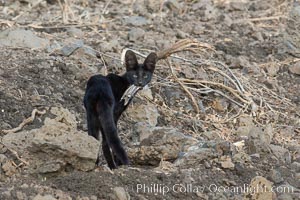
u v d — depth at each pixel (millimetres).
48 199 28609
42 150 30984
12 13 49188
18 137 32812
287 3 54438
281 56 47188
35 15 49125
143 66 35406
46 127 31422
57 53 41906
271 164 34375
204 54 45031
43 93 37969
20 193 29141
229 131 38656
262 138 35969
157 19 50594
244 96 41500
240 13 53281
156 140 35188
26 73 39125
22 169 31672
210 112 40438
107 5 51688
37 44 42438
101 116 32125
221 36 49125
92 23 48094
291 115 41281
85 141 31219
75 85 39469
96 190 30125
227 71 43500
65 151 30828
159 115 38906
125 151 32531
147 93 39875
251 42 48625
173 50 39500
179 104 40312
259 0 55312
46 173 30875
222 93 41406
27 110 36344
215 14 52156
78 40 44406
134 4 52500
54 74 39688
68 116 33938
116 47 44000
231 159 33594
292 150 36938
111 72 41156
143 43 45750
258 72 44688
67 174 31109
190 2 54156
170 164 33031
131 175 31516
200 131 38469
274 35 49812
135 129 36188
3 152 32438
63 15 48562
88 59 41969
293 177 33750
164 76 41812
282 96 42969
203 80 41938
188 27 49375
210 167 33031
